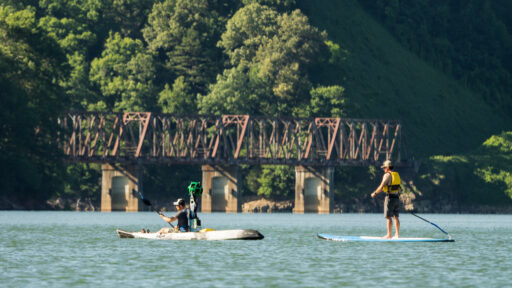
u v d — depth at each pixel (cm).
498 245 13550
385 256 10894
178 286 7756
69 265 9488
